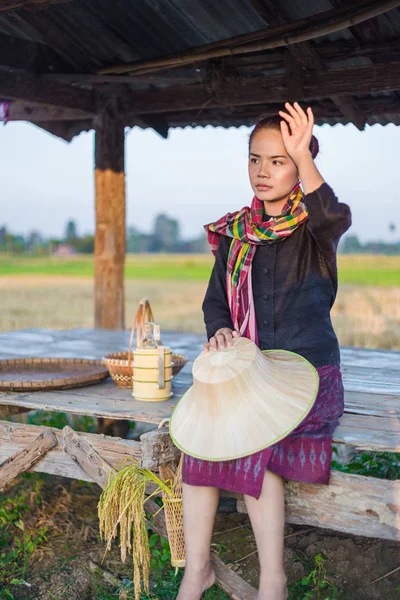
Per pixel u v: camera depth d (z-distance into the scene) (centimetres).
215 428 238
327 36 454
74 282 3042
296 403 239
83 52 512
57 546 347
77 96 551
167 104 546
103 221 581
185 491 244
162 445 261
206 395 242
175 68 511
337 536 331
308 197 241
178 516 261
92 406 304
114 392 333
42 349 457
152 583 308
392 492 243
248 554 326
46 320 1375
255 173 255
